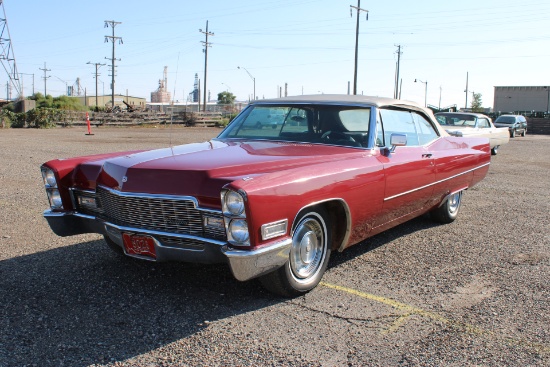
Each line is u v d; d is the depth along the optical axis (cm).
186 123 4119
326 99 496
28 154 1412
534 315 364
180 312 360
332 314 359
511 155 1769
